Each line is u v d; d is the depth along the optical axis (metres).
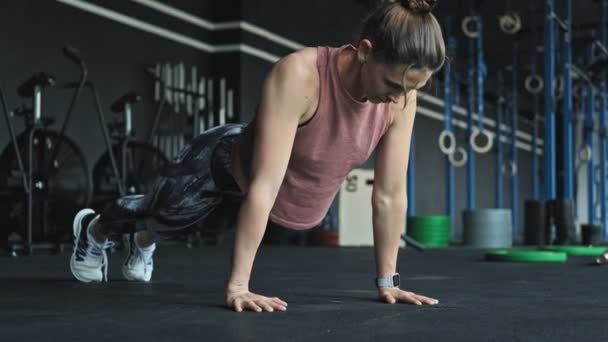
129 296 1.94
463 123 11.87
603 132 8.52
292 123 1.58
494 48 10.81
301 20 7.95
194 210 1.94
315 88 1.58
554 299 1.96
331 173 1.73
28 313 1.58
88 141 5.73
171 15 6.60
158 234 2.10
